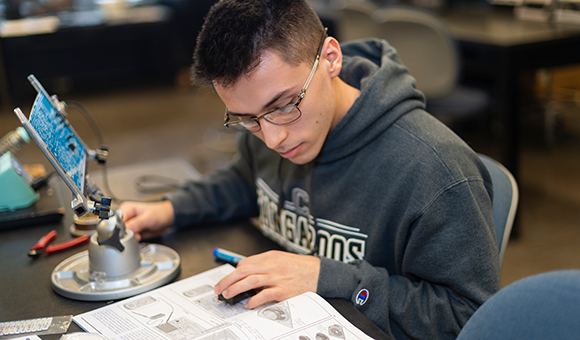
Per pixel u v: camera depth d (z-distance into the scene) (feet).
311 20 2.85
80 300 2.81
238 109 2.77
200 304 2.70
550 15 9.59
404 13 8.87
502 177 3.41
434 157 2.98
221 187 4.16
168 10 18.07
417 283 3.08
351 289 2.77
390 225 3.20
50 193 4.15
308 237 3.71
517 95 8.22
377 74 3.24
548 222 8.57
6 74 15.16
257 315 2.48
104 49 18.71
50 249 3.39
